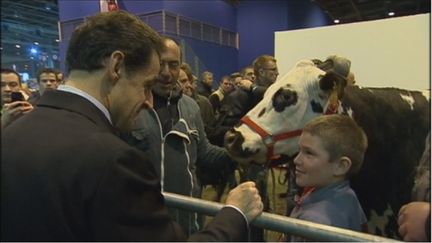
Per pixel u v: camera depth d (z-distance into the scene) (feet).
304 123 5.02
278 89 5.10
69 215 2.18
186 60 25.82
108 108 2.70
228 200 2.74
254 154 5.07
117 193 2.15
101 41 2.59
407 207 2.84
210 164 6.34
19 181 2.28
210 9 39.34
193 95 10.09
